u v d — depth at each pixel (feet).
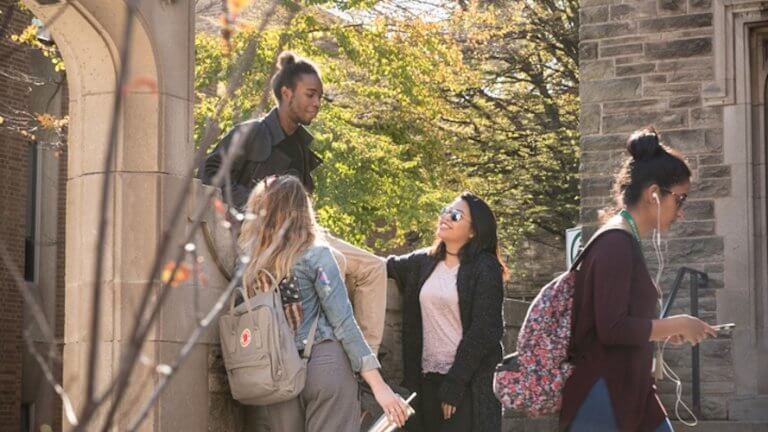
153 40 24.82
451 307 29.37
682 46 53.26
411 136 93.86
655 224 21.71
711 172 52.42
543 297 21.48
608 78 54.39
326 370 23.56
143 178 24.90
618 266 20.76
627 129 53.93
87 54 25.09
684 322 20.47
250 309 23.35
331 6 83.61
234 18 10.82
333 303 23.79
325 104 88.02
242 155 27.37
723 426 44.11
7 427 85.76
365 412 29.84
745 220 51.67
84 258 25.18
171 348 24.62
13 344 86.69
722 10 52.54
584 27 54.95
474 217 29.55
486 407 28.91
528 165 113.70
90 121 25.25
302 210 24.18
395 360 32.19
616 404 20.79
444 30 96.68
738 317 51.29
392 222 89.66
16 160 86.69
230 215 25.84
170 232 9.62
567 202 113.60
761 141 52.31
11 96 77.97
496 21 92.84
